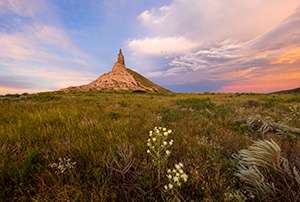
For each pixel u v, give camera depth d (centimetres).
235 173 145
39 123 306
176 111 495
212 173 146
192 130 291
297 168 140
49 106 577
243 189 131
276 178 132
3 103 618
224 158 171
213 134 252
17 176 134
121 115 427
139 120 365
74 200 107
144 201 121
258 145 177
